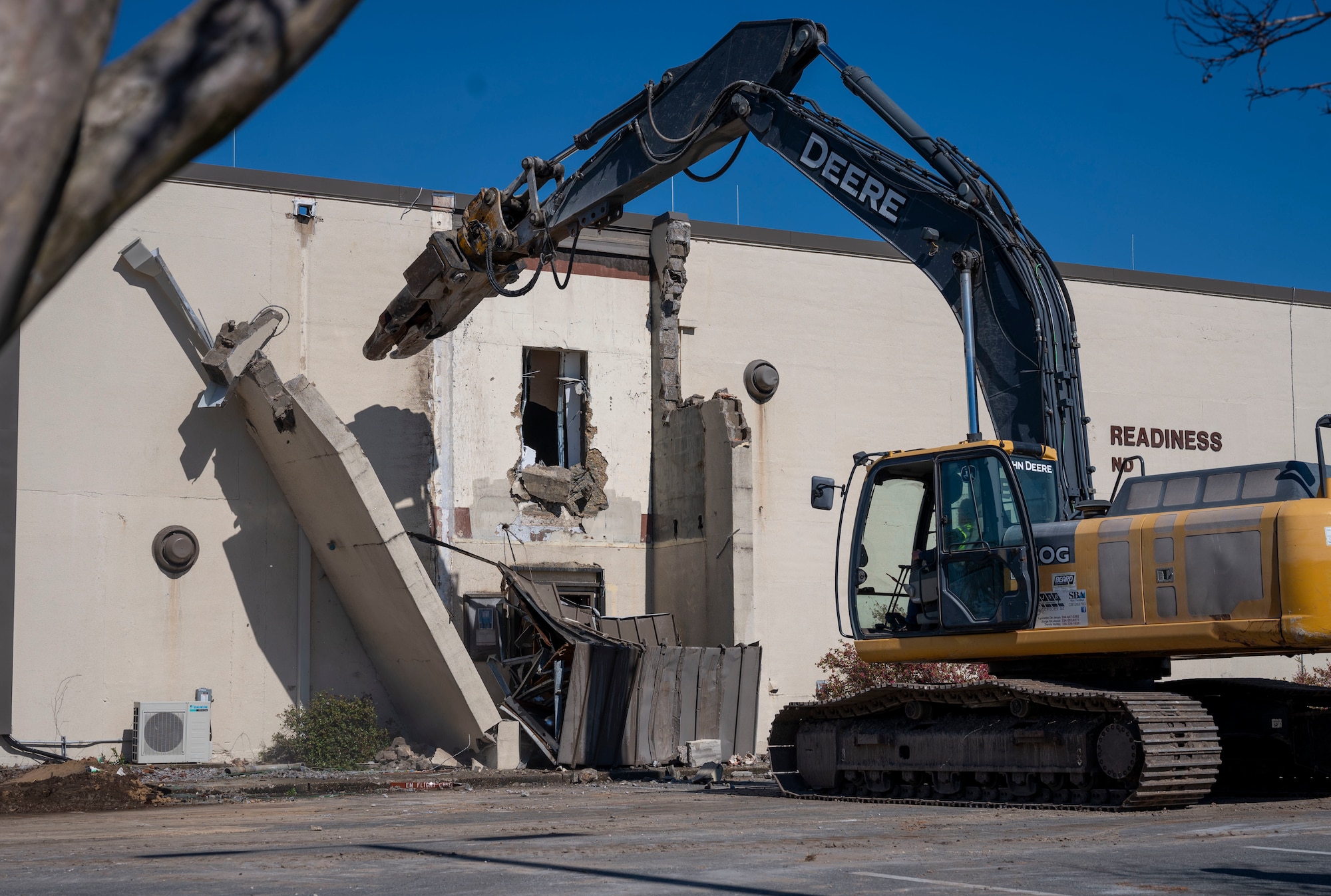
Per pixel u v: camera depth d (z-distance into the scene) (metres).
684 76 15.69
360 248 21.77
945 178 12.98
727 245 24.94
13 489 18.92
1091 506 12.31
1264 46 4.36
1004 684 12.01
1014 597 12.37
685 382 24.20
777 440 24.80
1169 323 29.42
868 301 26.06
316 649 20.95
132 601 19.56
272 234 21.12
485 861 8.20
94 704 19.14
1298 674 29.14
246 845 9.76
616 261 23.98
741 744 20.31
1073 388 12.49
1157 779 10.95
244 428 20.67
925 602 13.38
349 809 13.56
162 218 20.38
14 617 18.73
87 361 19.61
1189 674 28.34
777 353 25.05
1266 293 30.64
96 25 1.51
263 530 20.70
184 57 1.64
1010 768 12.06
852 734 13.66
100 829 11.52
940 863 7.76
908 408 26.08
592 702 18.83
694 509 22.41
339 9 1.73
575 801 14.21
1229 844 8.59
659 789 16.23
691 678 19.88
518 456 22.66
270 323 19.28
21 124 1.44
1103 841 8.86
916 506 13.96
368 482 18.36
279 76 1.70
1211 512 11.45
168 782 16.94
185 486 20.12
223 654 20.16
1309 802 12.21
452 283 17.88
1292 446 30.38
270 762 20.20
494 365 22.64
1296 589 10.73
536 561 22.52
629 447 23.64
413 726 21.17
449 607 21.61
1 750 18.44
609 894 6.46
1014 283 12.60
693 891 6.55
